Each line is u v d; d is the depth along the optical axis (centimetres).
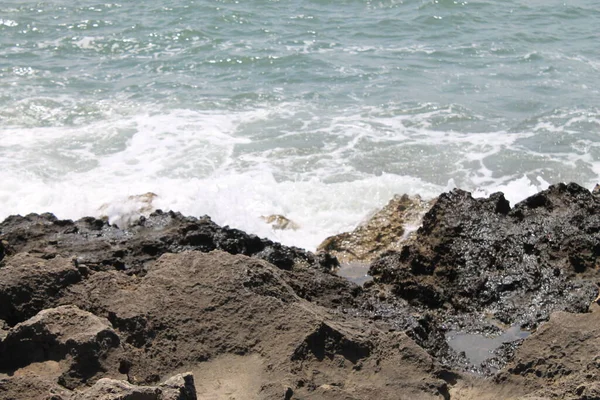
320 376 669
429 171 1521
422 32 2481
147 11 2638
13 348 642
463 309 870
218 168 1512
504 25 2534
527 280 881
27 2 2717
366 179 1463
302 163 1539
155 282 756
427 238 973
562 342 683
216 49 2277
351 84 2006
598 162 1567
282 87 1983
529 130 1712
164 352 689
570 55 2233
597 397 591
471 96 1911
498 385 679
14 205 1373
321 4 2762
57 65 2136
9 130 1677
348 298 856
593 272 888
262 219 1281
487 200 1010
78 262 804
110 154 1573
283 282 781
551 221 962
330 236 1202
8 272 740
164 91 1939
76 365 627
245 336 705
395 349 703
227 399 633
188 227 949
